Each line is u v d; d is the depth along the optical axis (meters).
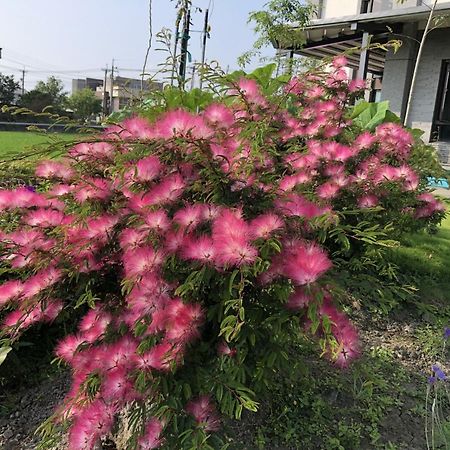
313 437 1.83
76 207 1.72
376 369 2.30
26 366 2.18
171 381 1.44
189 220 1.43
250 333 1.46
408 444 1.85
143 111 2.66
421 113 9.79
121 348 1.45
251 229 1.39
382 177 2.66
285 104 2.99
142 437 1.40
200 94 2.99
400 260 3.57
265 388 1.68
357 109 4.31
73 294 1.80
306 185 2.32
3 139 9.86
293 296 1.39
